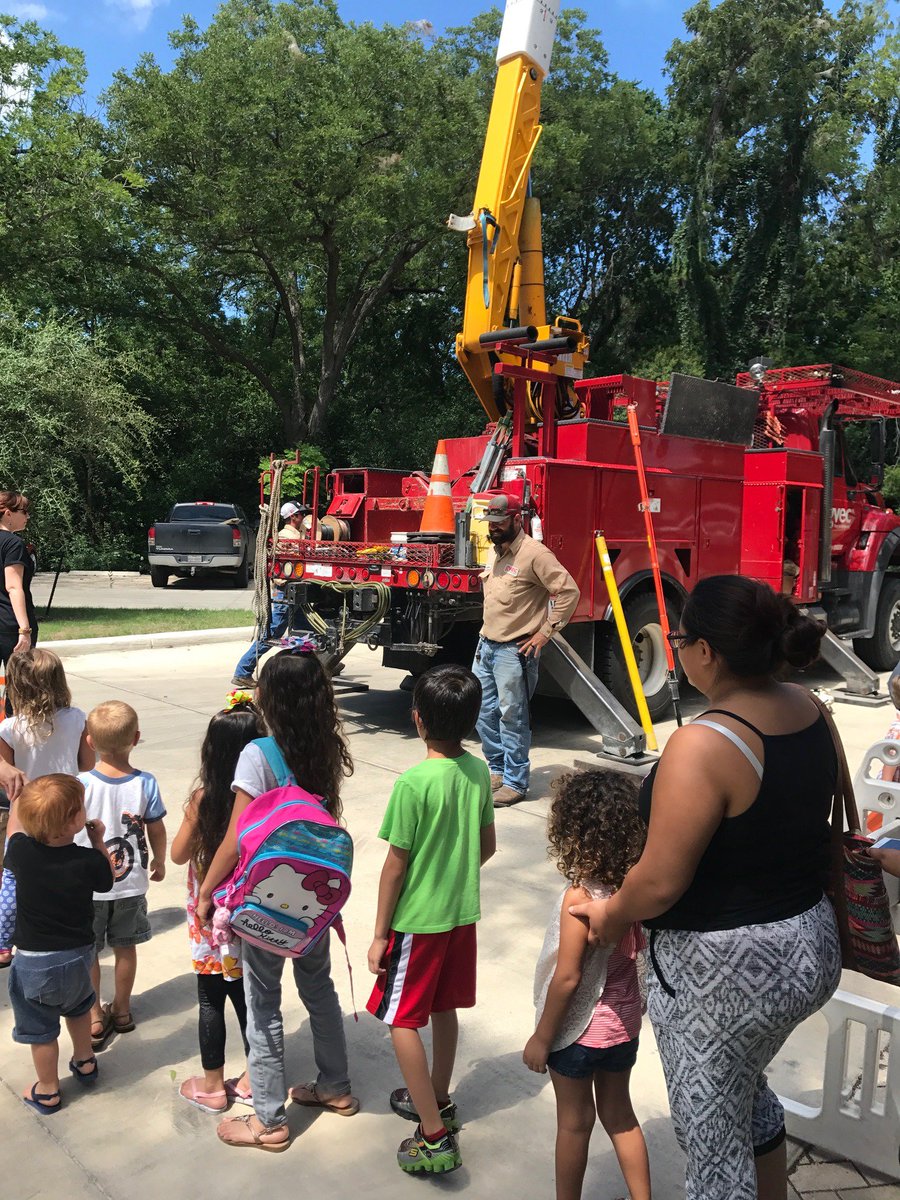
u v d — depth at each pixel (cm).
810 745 195
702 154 2766
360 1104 298
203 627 1294
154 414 2883
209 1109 292
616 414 805
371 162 2212
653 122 2881
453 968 277
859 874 227
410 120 2203
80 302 2478
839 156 2739
